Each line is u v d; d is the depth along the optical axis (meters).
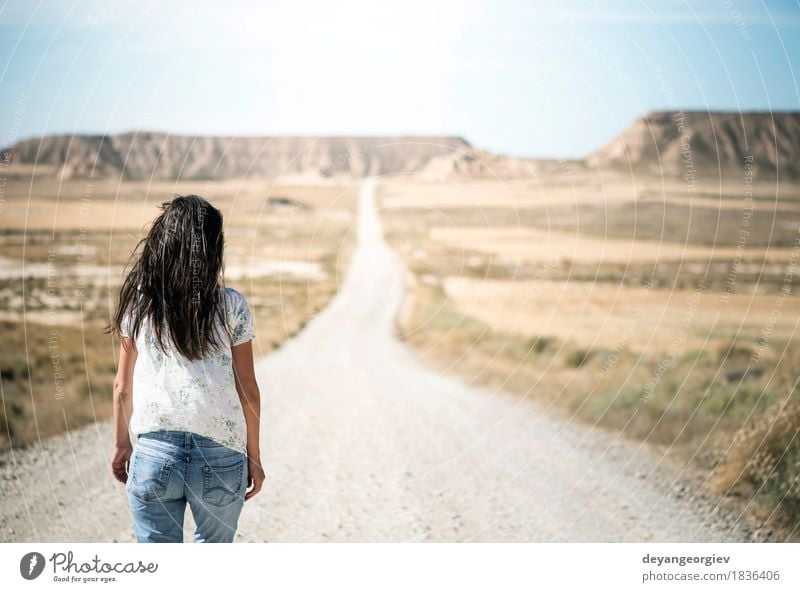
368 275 46.31
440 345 21.55
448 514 5.61
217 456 3.06
